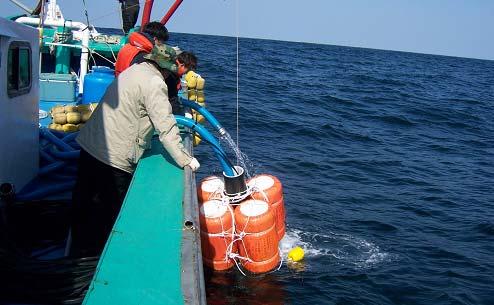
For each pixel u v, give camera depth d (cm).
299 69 4734
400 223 908
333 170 1263
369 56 11038
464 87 4809
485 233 901
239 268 532
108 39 1002
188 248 255
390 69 6544
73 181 475
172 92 482
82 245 373
